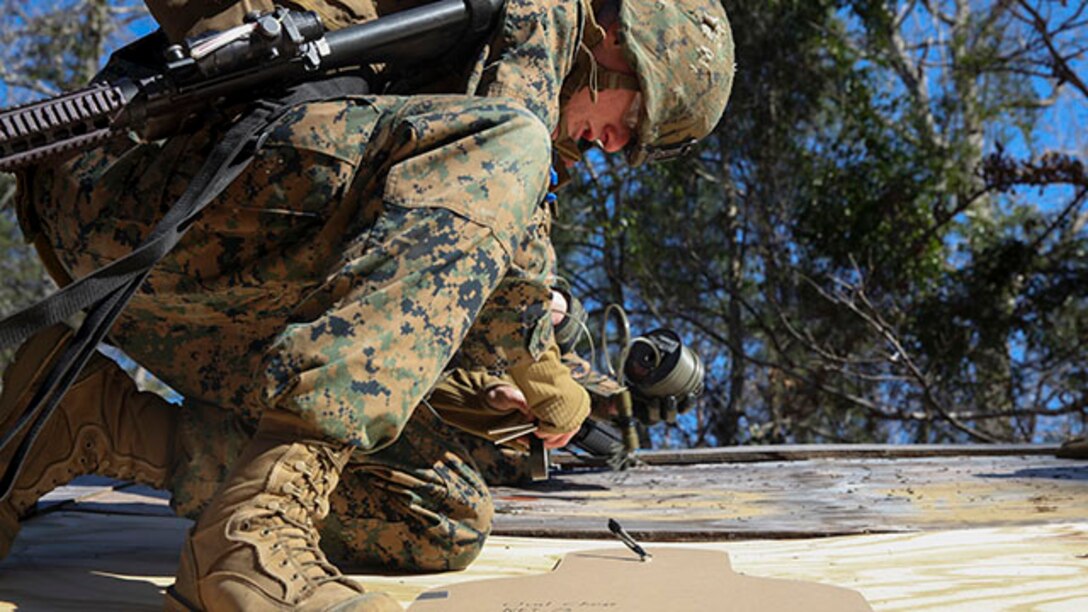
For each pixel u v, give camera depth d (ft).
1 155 4.74
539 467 6.88
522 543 7.31
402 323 4.67
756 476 10.89
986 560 6.17
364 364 4.58
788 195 49.73
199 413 6.00
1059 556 6.24
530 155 5.13
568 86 6.48
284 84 5.28
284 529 4.62
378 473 6.08
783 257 49.44
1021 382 44.80
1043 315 43.86
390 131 5.13
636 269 50.88
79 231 5.51
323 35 5.27
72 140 4.86
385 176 5.02
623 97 6.64
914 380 43.52
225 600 4.53
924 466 11.27
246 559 4.54
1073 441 11.84
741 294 50.57
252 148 4.99
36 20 52.21
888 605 5.28
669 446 51.03
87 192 5.47
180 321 5.79
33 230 5.80
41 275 48.70
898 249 46.62
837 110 51.98
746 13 50.29
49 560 6.41
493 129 5.05
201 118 5.29
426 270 4.74
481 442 10.03
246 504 4.62
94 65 52.85
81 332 4.41
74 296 4.31
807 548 6.82
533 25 5.65
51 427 5.92
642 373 9.23
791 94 50.29
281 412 4.67
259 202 5.18
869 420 49.39
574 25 5.89
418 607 5.14
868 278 46.44
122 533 7.44
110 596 5.57
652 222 52.08
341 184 5.12
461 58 5.72
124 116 4.95
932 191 48.60
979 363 44.88
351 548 6.34
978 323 44.27
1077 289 43.14
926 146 49.47
